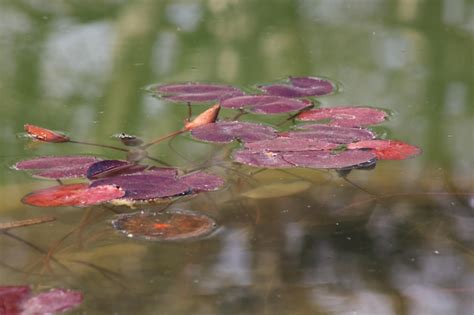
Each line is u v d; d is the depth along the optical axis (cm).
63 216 280
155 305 270
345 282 272
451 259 275
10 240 277
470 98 305
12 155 290
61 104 303
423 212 282
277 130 295
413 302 270
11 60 316
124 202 282
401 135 296
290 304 270
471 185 287
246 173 288
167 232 278
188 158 290
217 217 280
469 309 270
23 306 269
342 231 279
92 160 288
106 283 272
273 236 278
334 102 304
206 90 305
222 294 271
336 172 289
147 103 303
